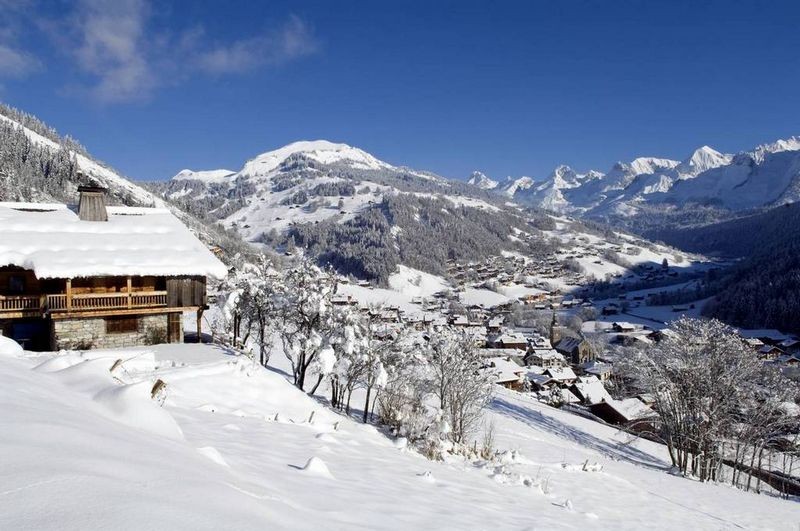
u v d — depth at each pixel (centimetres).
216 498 291
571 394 6381
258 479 466
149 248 2491
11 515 203
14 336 2433
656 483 2073
